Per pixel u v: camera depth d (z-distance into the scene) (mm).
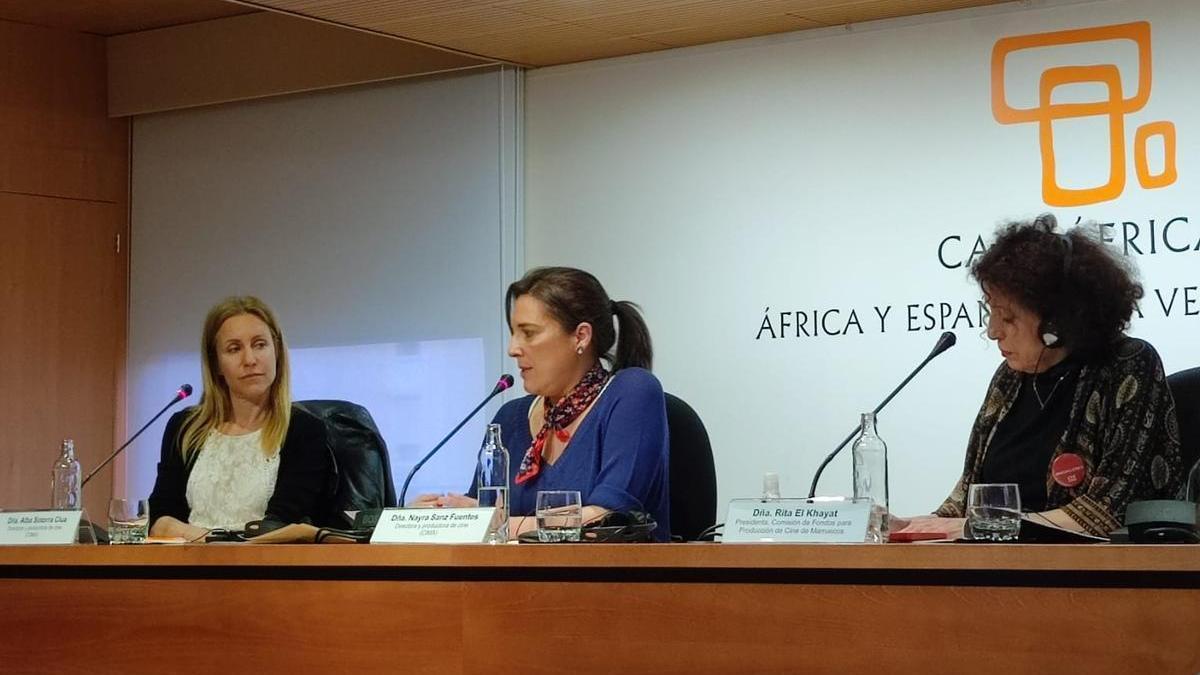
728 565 2146
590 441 3381
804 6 4715
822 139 4977
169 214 6316
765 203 5062
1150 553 1863
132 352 6371
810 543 2133
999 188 4691
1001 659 1963
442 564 2373
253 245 6113
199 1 5910
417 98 5746
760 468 5031
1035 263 3174
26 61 6238
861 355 4879
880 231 4867
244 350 4246
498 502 2830
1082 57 4582
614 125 5352
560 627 2281
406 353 5738
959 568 1988
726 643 2158
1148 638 1868
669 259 5227
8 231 6168
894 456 4805
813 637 2094
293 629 2510
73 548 2746
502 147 5531
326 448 4266
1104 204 4539
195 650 2607
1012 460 3260
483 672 2346
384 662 2426
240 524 4141
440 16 4816
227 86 6117
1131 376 3121
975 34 4742
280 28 6000
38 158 6250
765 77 5082
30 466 6180
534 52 5301
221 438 4266
